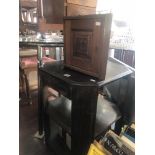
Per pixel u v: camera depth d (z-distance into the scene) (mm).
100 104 1307
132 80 1192
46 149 1369
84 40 950
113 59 1360
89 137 977
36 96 2236
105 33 813
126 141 983
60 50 1912
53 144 1282
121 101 1310
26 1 1846
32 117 1796
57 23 1452
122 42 1495
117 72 1094
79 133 962
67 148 1224
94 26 860
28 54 2062
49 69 1114
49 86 1130
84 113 915
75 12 1387
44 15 1494
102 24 814
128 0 1618
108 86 1394
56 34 1523
